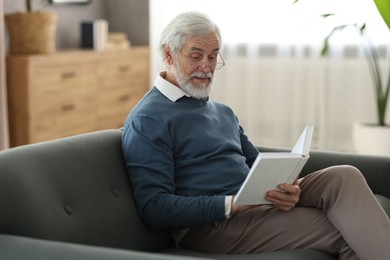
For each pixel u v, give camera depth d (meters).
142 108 2.46
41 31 5.04
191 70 2.51
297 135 6.38
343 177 2.32
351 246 2.25
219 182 2.46
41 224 1.97
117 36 6.07
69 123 5.25
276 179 2.25
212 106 2.66
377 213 2.25
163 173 2.35
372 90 6.14
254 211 2.40
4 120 4.70
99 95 5.57
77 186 2.16
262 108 6.46
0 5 4.61
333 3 6.11
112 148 2.39
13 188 1.95
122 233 2.24
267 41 6.36
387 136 5.38
